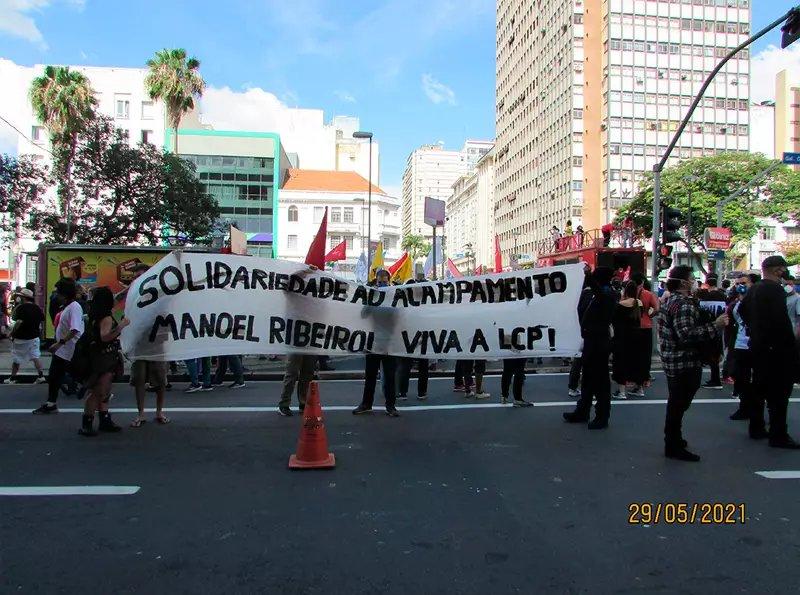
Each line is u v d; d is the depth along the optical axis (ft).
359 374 39.27
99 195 83.10
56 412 27.09
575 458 19.80
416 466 18.89
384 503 15.64
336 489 16.71
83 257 49.21
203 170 217.77
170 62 127.95
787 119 238.07
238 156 220.02
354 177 249.96
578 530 13.93
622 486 16.99
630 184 214.07
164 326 24.20
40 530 13.85
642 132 215.10
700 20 218.59
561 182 228.84
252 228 221.46
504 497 16.10
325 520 14.48
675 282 19.80
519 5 283.59
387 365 26.27
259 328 24.97
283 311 25.17
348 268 231.09
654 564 12.23
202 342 24.47
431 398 30.96
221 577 11.64
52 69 103.81
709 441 22.04
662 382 35.86
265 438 22.44
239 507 15.33
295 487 16.88
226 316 24.72
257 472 18.25
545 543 13.21
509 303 25.68
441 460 19.57
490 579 11.57
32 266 165.17
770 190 139.03
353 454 20.26
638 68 215.10
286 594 11.01
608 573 11.84
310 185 234.99
